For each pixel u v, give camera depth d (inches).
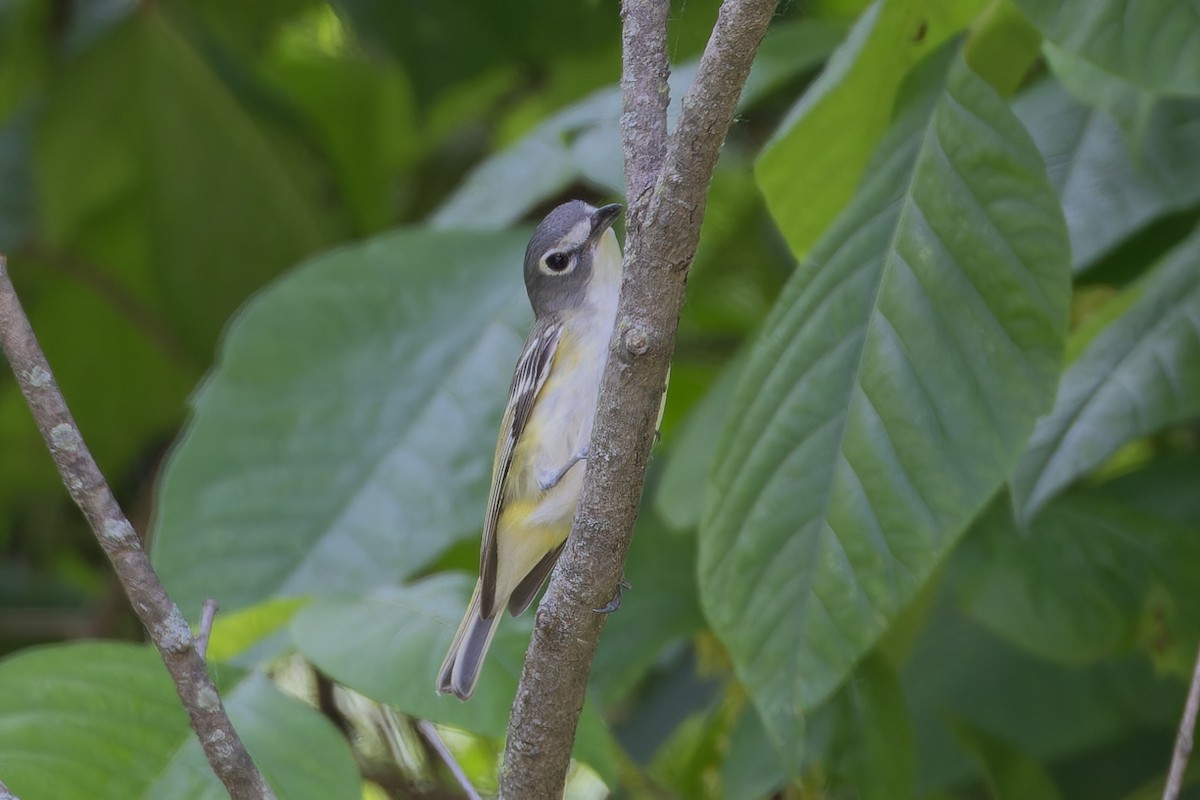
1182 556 401.4
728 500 303.7
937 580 405.7
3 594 621.0
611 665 435.2
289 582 380.5
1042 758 429.1
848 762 382.3
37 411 219.0
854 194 315.3
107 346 651.5
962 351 287.1
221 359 413.1
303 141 613.6
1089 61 269.6
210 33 592.4
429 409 405.1
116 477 679.7
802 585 289.9
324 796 269.4
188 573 382.3
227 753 226.2
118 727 279.0
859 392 293.3
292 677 466.0
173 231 619.2
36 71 624.4
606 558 234.7
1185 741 250.5
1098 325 374.3
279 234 624.4
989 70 342.0
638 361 221.8
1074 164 374.9
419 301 425.7
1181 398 350.9
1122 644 394.0
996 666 444.1
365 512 390.9
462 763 482.3
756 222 545.6
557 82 595.8
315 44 661.9
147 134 605.6
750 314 566.6
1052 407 279.7
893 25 310.7
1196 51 263.9
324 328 420.2
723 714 434.0
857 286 300.8
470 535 389.1
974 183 294.0
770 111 553.9
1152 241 427.5
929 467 283.7
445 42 565.6
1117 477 452.8
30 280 647.1
